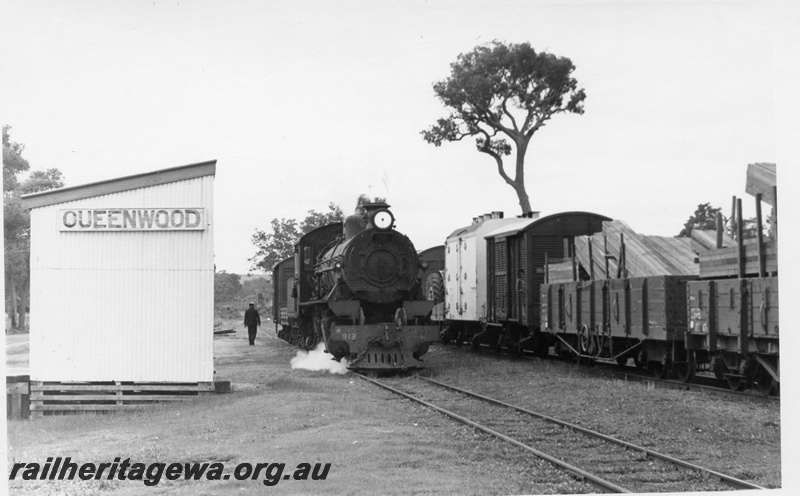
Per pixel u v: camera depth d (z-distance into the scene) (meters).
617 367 20.20
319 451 10.56
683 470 9.49
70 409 14.65
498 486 8.85
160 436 11.99
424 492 8.67
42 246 14.75
